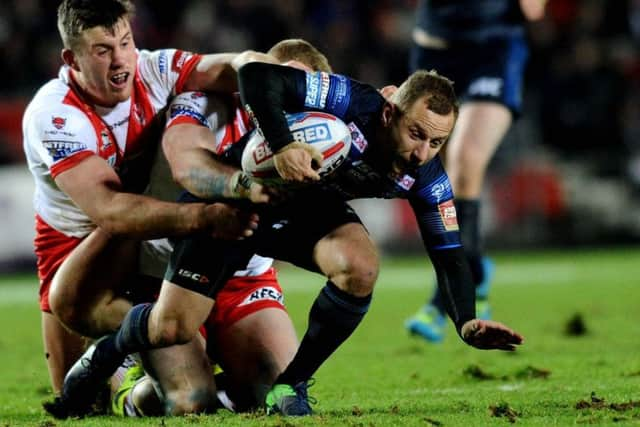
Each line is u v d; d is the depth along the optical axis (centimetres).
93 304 1723
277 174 1475
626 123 6494
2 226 5431
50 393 2141
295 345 1773
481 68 2834
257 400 1727
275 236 1593
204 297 1579
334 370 2348
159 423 1566
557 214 6362
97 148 1720
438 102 1461
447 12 2888
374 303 4109
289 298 4369
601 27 6794
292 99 1492
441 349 2686
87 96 1717
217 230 1520
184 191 1662
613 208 6431
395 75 6688
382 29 6788
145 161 1773
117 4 1673
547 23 6819
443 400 1800
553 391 1866
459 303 1577
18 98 5947
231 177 1538
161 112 1762
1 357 2819
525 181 6294
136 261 1756
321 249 1556
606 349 2573
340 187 1571
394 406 1697
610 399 1717
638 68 6769
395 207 6094
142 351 1664
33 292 4822
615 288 4453
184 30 6328
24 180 5500
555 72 6644
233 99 1781
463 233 2644
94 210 1630
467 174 2673
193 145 1655
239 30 6359
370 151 1517
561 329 3022
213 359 1809
